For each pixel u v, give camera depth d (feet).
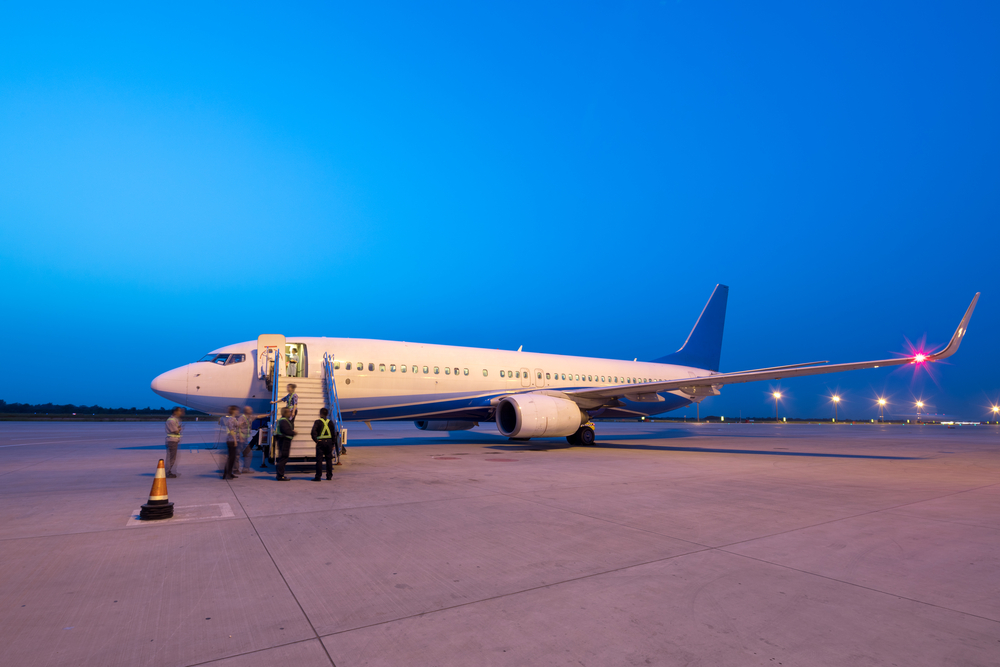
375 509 25.34
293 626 12.02
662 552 18.16
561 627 12.07
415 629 11.91
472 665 10.24
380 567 16.38
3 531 20.67
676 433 111.96
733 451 61.21
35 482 33.68
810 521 23.21
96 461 46.19
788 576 15.74
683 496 29.37
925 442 82.94
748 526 22.12
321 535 20.27
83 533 20.40
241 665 10.18
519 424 58.29
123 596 13.80
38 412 265.34
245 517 23.44
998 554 18.30
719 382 59.00
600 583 15.02
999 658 10.73
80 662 10.25
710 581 15.24
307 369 56.18
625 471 40.65
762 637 11.60
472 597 13.91
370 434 94.99
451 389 64.08
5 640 11.16
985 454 60.23
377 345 61.31
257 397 53.67
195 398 52.13
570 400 63.72
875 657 10.72
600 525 22.15
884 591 14.58
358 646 11.05
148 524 21.95
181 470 40.42
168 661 10.32
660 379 86.53
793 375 55.11
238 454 37.99
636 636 11.61
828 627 12.17
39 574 15.52
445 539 19.76
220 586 14.61
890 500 28.76
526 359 72.84
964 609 13.37
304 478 36.19
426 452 57.00
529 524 22.29
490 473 38.99
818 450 63.46
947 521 23.50
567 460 48.88
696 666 10.27
